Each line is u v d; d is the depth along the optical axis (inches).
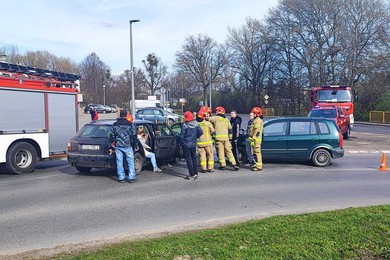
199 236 199.3
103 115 2397.9
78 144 409.7
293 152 472.7
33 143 460.1
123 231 228.2
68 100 503.8
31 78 456.8
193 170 392.2
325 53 1987.0
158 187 353.1
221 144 446.0
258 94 2716.5
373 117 1679.4
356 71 1806.1
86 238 217.0
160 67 3361.2
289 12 2107.5
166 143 464.1
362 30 1818.4
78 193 331.6
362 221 215.8
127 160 379.6
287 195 315.9
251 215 255.8
